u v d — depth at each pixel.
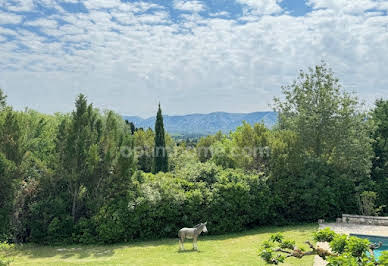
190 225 18.05
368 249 6.14
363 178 23.03
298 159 20.88
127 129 35.75
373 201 21.38
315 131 24.28
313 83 25.23
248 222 19.36
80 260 13.33
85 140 17.89
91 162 17.09
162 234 17.77
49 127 24.94
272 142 21.58
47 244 16.34
